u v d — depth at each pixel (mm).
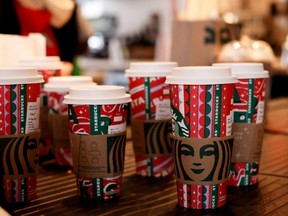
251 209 924
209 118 907
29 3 2035
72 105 993
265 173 1213
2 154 985
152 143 1188
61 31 2426
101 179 1000
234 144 1095
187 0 2771
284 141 1616
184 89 908
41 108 1390
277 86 3303
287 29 4926
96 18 6043
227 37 2021
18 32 2035
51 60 1404
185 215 899
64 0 2176
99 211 927
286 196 1013
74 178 1194
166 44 2957
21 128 990
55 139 1309
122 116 1012
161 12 5656
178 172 950
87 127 986
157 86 1167
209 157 917
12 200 999
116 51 5367
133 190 1083
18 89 974
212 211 920
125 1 5934
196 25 1906
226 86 911
